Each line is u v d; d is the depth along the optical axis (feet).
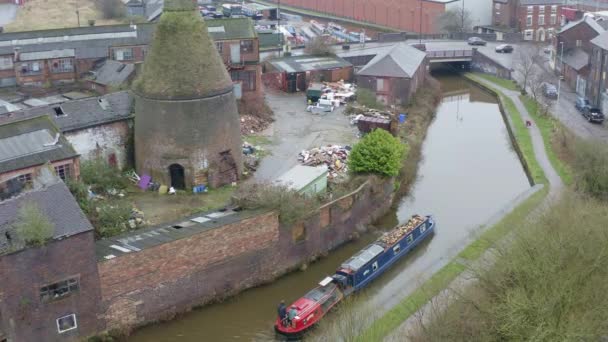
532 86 330.75
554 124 282.15
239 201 169.17
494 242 159.53
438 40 453.99
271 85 341.62
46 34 303.07
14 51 293.02
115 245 145.28
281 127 273.75
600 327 113.09
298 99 323.78
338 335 119.85
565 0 481.87
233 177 205.57
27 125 177.37
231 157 203.92
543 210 172.24
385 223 200.85
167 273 146.82
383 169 200.03
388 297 152.66
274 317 154.30
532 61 359.66
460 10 480.64
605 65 289.12
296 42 430.61
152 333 145.89
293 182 184.24
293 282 168.35
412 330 130.41
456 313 123.24
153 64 194.49
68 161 176.24
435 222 200.23
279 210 164.45
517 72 370.12
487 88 363.97
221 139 200.44
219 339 146.30
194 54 193.47
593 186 197.88
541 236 136.15
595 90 304.71
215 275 155.43
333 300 150.82
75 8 532.73
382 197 202.39
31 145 173.27
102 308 138.62
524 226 150.30
